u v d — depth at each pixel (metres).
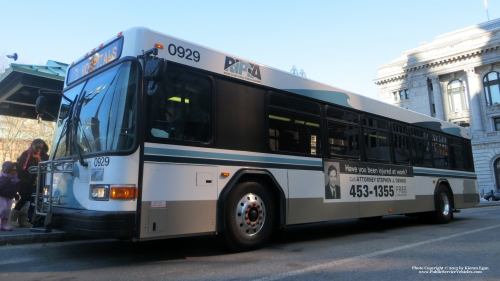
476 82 44.06
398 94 51.16
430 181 10.31
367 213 7.96
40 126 26.86
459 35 46.94
